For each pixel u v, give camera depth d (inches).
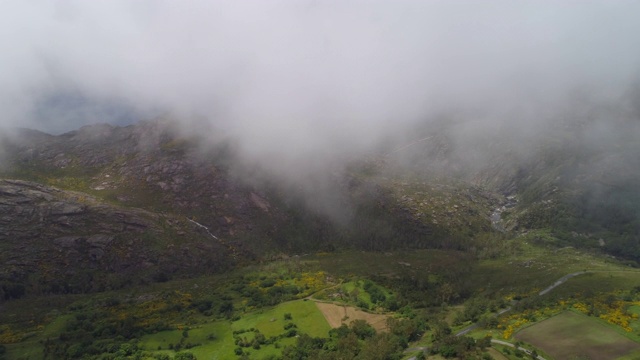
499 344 6269.7
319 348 7086.6
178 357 6884.8
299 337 7445.9
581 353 5851.4
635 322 6427.2
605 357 5733.3
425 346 6702.8
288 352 6865.2
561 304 7396.7
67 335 7470.5
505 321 7106.3
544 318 6889.8
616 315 6594.5
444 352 6072.8
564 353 5890.8
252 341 7465.6
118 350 7121.1
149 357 6914.4
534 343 6195.9
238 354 7066.9
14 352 7047.2
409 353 6579.7
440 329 7096.5
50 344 7239.2
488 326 7106.3
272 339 7519.7
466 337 6476.4
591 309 6914.4
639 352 5728.3
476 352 5969.5
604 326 6387.8
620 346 5905.5
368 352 6461.6
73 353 6958.7
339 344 6963.6
